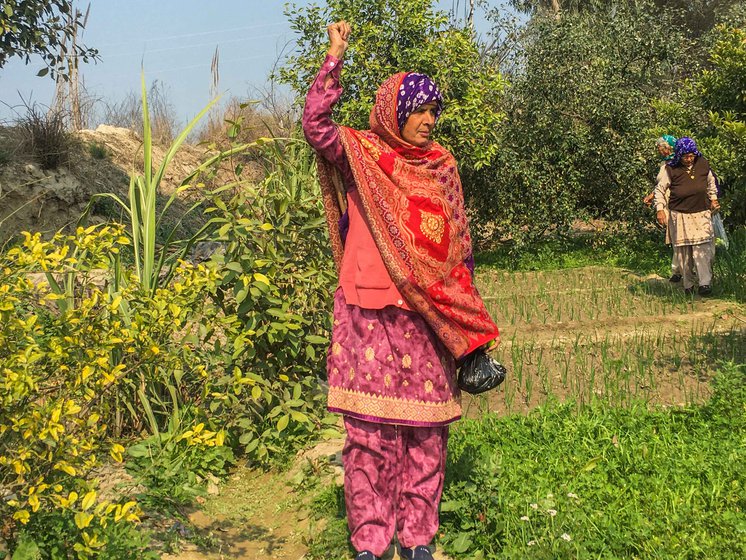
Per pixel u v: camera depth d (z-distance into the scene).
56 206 10.47
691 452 4.45
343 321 3.31
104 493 4.01
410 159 3.27
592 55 12.42
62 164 11.05
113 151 12.98
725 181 10.73
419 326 3.23
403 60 11.20
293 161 5.33
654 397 5.89
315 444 4.79
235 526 4.06
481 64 12.57
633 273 10.80
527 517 3.52
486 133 11.60
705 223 9.16
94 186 11.57
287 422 4.61
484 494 3.69
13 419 2.90
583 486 4.03
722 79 10.77
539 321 8.30
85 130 13.35
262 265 4.63
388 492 3.34
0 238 9.52
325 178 3.34
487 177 12.20
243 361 4.88
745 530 3.45
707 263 9.16
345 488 3.37
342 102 11.37
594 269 11.19
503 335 7.73
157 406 4.85
